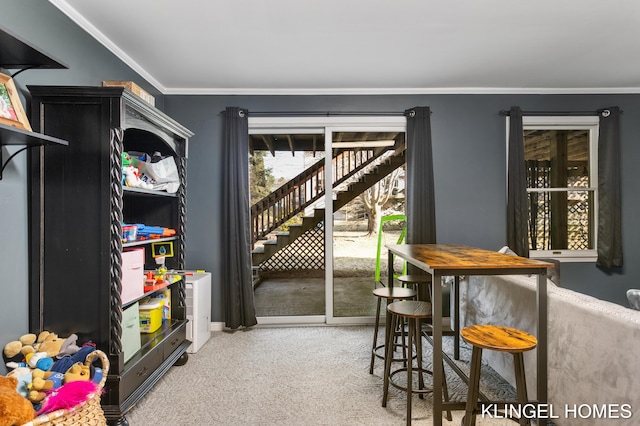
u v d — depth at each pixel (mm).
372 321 3969
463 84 3814
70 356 1871
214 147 3879
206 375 2711
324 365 2885
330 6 2322
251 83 3715
